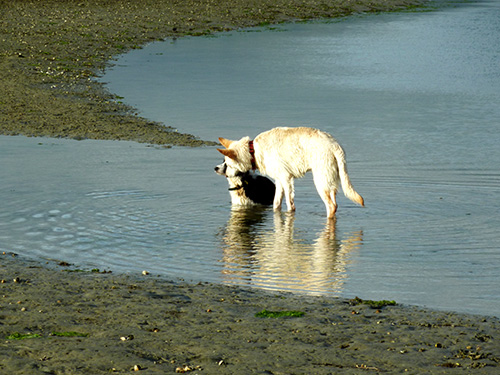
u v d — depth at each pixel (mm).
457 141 20500
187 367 6648
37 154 18781
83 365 6660
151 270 10336
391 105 26281
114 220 13016
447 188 15547
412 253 11266
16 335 7414
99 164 17734
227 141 14531
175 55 37656
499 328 7863
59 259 10742
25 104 25062
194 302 8664
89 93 27484
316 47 41156
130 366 6668
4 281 9328
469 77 32688
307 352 7062
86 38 39562
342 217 13516
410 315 8312
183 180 16234
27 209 13609
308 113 24672
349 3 59531
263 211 14047
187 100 26797
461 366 6766
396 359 6910
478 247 11555
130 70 33031
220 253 11250
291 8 55250
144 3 52562
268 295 9117
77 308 8312
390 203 14414
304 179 16750
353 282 9883
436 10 60000
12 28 40219
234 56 37750
